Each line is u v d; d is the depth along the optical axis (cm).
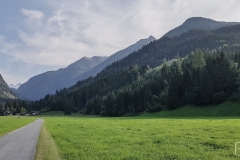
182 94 13412
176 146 2123
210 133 3006
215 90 12081
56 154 1884
